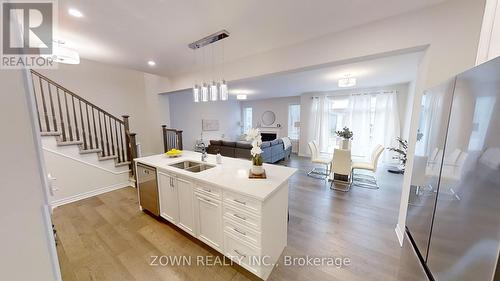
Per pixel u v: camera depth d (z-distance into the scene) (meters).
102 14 1.78
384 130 5.54
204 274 1.68
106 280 1.62
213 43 2.45
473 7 1.50
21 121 0.28
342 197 3.28
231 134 8.76
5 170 0.27
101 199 3.19
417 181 1.87
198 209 1.96
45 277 0.32
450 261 1.32
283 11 1.76
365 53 2.00
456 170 1.28
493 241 0.98
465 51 1.55
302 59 2.43
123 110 4.85
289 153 6.77
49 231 0.32
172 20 1.91
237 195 1.61
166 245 2.04
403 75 4.09
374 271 1.71
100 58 3.03
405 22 1.78
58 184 2.99
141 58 3.02
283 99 8.00
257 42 2.43
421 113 1.86
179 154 2.97
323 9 1.73
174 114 6.25
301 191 3.54
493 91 1.00
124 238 2.16
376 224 2.44
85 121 4.20
